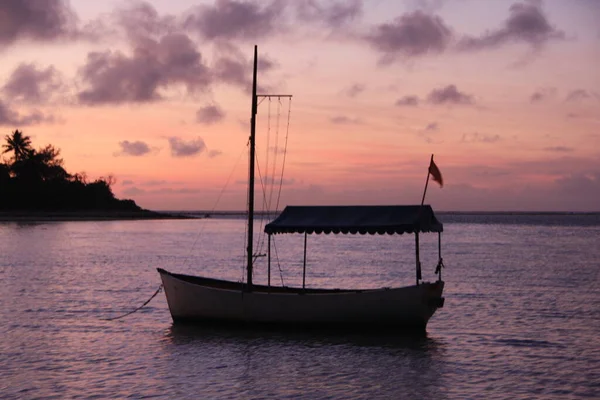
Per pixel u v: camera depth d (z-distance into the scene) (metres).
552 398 17.53
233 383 18.80
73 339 24.73
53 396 17.47
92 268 53.25
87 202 182.25
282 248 88.69
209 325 26.38
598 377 19.62
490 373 20.03
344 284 44.22
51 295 36.50
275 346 23.52
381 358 21.81
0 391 17.91
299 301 25.05
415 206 24.62
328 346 23.56
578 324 28.23
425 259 66.81
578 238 117.00
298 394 17.77
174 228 152.00
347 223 24.41
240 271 53.06
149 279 45.34
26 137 160.75
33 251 70.88
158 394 17.66
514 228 183.88
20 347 23.34
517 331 26.61
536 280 45.75
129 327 27.09
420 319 24.67
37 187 162.12
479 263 61.00
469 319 29.41
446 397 17.55
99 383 18.72
